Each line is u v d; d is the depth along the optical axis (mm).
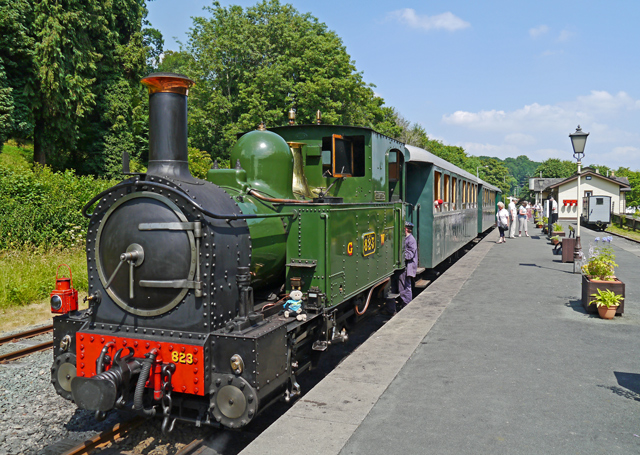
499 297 8422
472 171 85062
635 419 3689
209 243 3713
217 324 3787
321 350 4973
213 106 28969
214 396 3609
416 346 5547
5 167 14102
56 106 22375
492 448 3223
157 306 3844
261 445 3211
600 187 44219
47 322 8195
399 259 8172
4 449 3832
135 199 3912
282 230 5055
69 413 4547
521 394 4172
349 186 6699
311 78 28594
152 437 4160
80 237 12359
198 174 24672
